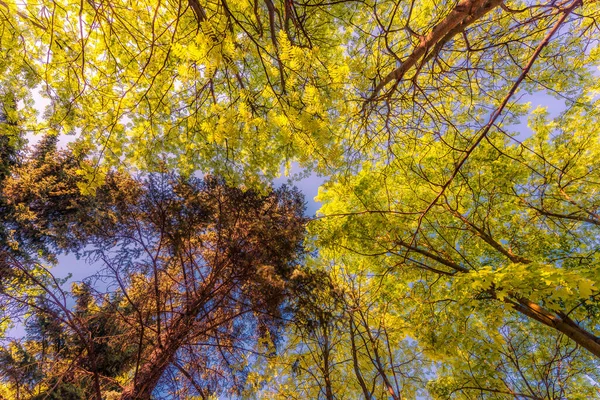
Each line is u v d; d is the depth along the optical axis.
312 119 1.92
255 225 5.18
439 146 5.37
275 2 4.13
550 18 3.68
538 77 4.64
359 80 3.34
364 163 6.11
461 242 5.97
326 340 4.95
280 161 4.10
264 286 4.92
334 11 4.34
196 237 5.47
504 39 3.96
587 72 4.43
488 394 4.37
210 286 5.07
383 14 4.48
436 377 5.59
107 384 4.27
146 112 4.04
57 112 3.87
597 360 4.63
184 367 4.68
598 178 4.61
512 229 5.57
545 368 4.44
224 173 4.63
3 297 3.93
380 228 5.49
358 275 6.03
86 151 3.98
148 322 5.09
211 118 2.41
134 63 3.66
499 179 5.16
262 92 2.14
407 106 4.31
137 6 3.21
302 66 1.90
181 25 3.28
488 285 2.99
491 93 4.64
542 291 2.83
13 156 6.99
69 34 3.62
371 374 5.38
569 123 5.11
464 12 2.35
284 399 5.12
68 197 6.18
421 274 5.66
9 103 3.89
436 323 4.80
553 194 5.02
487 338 4.86
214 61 1.79
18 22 3.52
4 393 3.72
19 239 6.84
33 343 4.88
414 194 5.60
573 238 5.25
